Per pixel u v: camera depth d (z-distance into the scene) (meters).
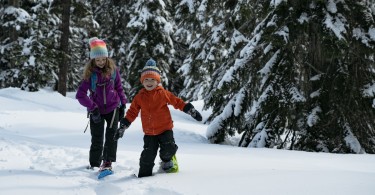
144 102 4.52
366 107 7.87
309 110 7.97
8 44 20.00
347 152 7.71
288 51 8.00
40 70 19.39
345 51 7.60
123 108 4.95
